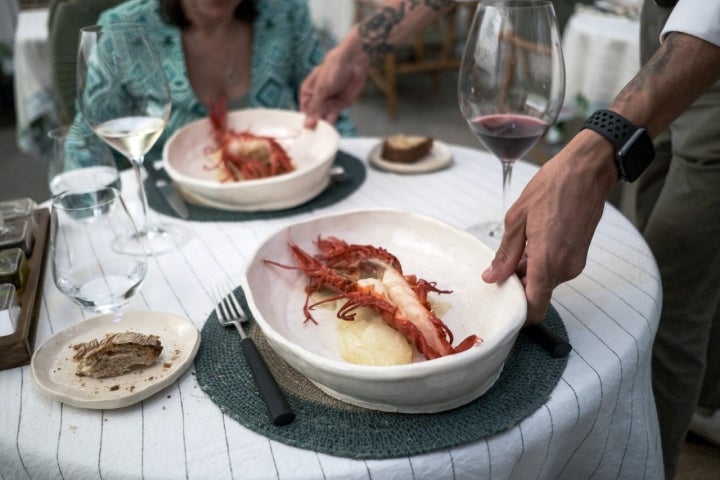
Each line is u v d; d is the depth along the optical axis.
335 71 1.44
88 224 0.79
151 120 1.00
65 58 1.91
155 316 0.78
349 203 1.16
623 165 0.71
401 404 0.62
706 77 0.75
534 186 0.72
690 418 1.36
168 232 1.05
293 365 0.65
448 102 4.76
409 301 0.71
